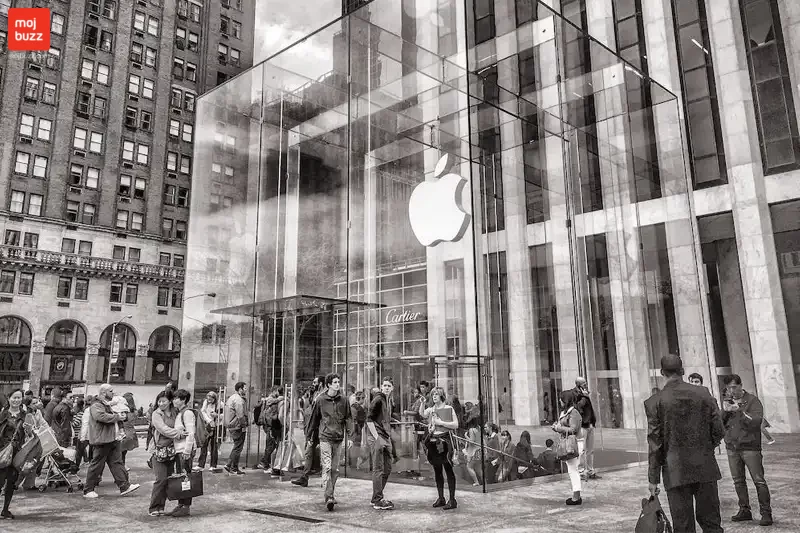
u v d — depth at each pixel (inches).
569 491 367.6
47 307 1876.2
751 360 869.2
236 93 673.6
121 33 2183.8
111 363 1926.7
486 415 475.8
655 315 605.6
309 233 652.7
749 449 259.9
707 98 909.2
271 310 587.8
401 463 455.2
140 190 2169.0
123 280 2049.7
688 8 943.0
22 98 1923.0
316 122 641.0
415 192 575.8
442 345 530.9
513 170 565.0
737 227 852.0
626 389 559.2
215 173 682.2
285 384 567.2
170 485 298.0
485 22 470.0
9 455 291.9
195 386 623.8
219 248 659.4
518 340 528.1
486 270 531.8
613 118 565.6
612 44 985.5
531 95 492.1
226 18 2518.5
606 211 588.4
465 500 338.3
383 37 523.2
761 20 880.9
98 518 298.0
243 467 505.7
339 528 267.6
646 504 188.1
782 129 844.6
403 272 577.9
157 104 2250.2
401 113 562.3
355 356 559.8
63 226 1950.1
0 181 1846.7
